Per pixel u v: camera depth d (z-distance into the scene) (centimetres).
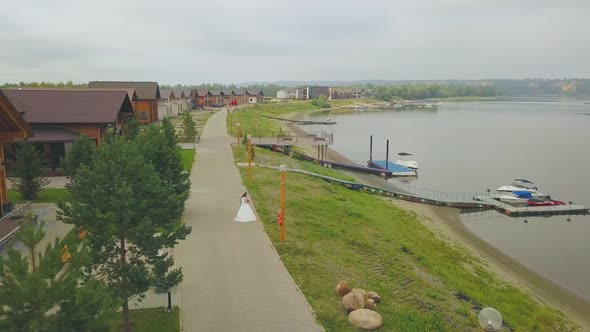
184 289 1534
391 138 8881
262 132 7431
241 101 14512
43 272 743
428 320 1495
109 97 3847
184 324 1311
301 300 1481
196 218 2333
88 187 1139
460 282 2156
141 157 1252
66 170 2314
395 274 1986
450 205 4062
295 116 14050
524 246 3145
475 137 9206
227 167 3766
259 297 1492
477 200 4194
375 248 2269
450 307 1730
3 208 2317
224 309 1406
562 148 7800
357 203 3375
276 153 5191
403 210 3653
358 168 5400
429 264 2298
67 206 1162
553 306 2211
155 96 6706
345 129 10550
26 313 716
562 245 3186
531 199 4266
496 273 2572
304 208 2723
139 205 1124
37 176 2653
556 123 12625
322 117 14388
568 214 4006
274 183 3275
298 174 3891
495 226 3619
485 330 1041
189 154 4331
